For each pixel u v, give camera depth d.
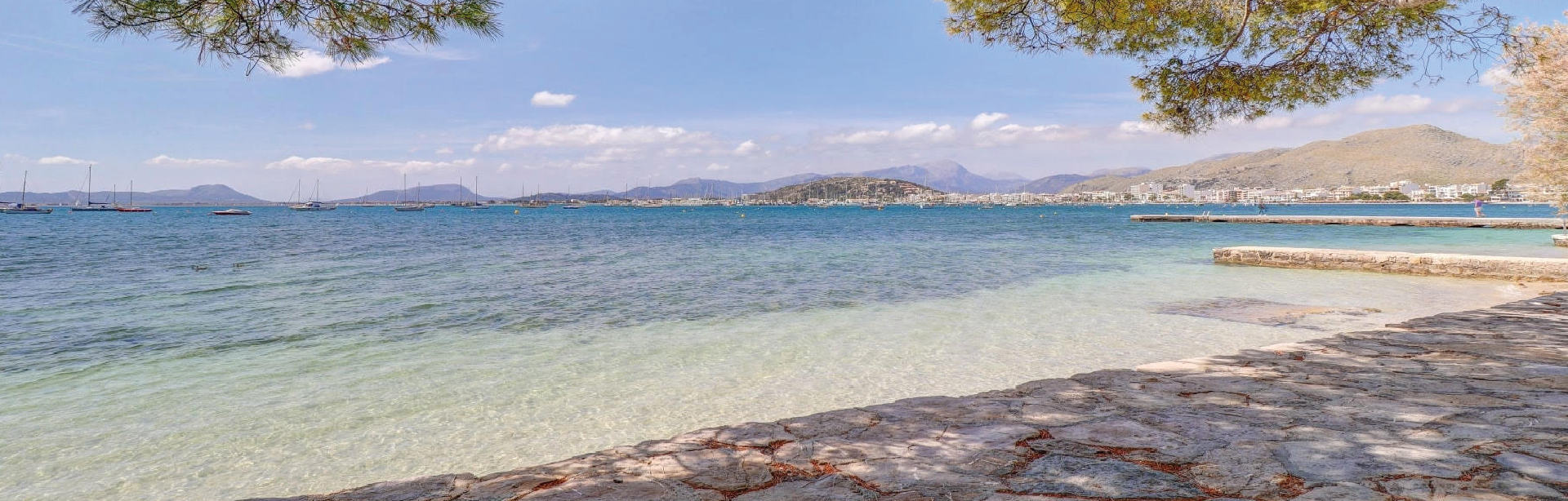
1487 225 52.28
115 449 6.41
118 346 11.08
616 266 26.22
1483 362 5.96
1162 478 3.27
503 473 3.90
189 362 9.92
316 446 6.46
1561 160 21.89
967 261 27.70
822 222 105.38
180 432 6.88
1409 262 21.00
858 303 15.75
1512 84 22.30
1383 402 4.61
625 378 8.93
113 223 99.06
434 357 10.26
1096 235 52.44
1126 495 3.05
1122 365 9.31
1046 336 11.40
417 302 16.16
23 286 19.53
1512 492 2.88
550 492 3.51
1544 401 4.48
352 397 8.11
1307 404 4.64
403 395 8.16
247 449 6.40
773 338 11.56
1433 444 3.62
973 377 8.78
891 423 4.55
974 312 14.17
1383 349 6.73
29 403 7.87
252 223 99.31
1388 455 3.46
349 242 45.25
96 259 30.16
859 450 3.96
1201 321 12.68
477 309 15.00
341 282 20.44
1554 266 17.97
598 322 13.28
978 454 3.80
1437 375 5.49
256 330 12.53
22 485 5.63
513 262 28.38
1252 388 5.21
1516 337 7.30
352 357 10.22
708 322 13.22
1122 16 9.91
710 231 68.56
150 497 5.40
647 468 3.81
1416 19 9.17
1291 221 70.88
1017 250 35.06
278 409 7.62
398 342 11.39
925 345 10.80
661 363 9.76
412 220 115.75
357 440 6.64
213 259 30.00
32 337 11.82
